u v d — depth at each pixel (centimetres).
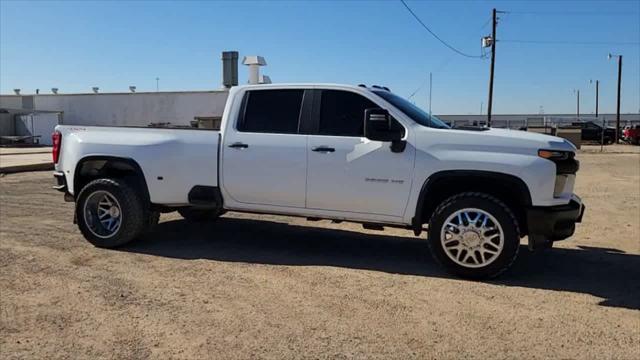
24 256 639
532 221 556
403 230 830
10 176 1563
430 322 452
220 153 655
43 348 399
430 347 405
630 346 412
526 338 423
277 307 482
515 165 554
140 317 457
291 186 630
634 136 4500
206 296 509
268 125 646
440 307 487
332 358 386
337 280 563
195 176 664
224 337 420
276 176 634
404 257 665
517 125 6178
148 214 696
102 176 721
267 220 887
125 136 692
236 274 580
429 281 565
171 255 658
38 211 941
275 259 646
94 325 441
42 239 725
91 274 573
